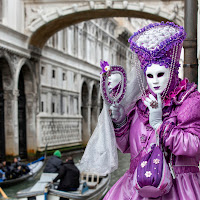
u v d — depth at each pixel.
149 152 1.66
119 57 35.09
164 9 16.02
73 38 23.58
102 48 29.88
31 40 17.09
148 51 1.70
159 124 1.66
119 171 13.30
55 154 10.27
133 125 1.88
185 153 1.57
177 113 1.68
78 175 7.76
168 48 1.67
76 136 23.70
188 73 3.44
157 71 1.69
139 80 1.96
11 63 15.63
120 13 16.81
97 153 1.81
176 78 1.78
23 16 16.83
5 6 15.72
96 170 1.81
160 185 1.54
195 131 1.58
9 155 16.09
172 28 1.80
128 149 2.00
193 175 1.70
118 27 33.78
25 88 18.02
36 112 18.38
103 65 1.80
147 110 1.82
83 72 25.03
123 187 1.86
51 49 20.11
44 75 19.45
